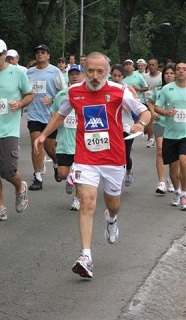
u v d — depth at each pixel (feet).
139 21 180.04
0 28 137.69
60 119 19.12
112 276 18.33
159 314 15.66
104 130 18.02
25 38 140.67
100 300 16.44
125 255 20.47
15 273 18.48
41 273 18.51
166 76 30.01
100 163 18.04
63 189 31.78
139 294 16.92
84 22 196.95
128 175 31.94
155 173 37.52
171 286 17.80
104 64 17.75
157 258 20.20
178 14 146.51
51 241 21.97
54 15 164.35
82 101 18.08
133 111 18.20
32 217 25.54
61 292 16.97
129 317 15.34
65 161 26.84
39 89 31.60
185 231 23.93
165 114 27.20
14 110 23.49
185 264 19.94
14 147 23.62
